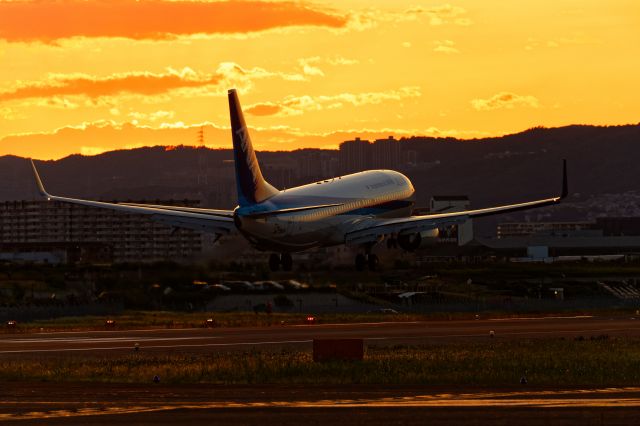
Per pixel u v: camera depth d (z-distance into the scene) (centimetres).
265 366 13612
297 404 9919
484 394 10619
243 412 9450
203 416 9262
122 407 9800
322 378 12406
